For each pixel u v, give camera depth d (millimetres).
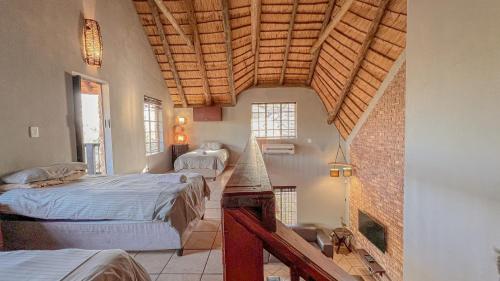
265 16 5309
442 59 1905
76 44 3422
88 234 2248
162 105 6680
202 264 2229
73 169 2908
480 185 1540
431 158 2057
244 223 491
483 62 1516
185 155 6215
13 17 2525
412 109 2357
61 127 3160
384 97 4906
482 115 1522
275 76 7469
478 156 1560
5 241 2215
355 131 6586
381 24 4117
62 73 3180
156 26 5398
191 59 6133
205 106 7762
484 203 1513
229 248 493
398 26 3867
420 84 2213
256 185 556
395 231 4613
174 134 7648
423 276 2184
